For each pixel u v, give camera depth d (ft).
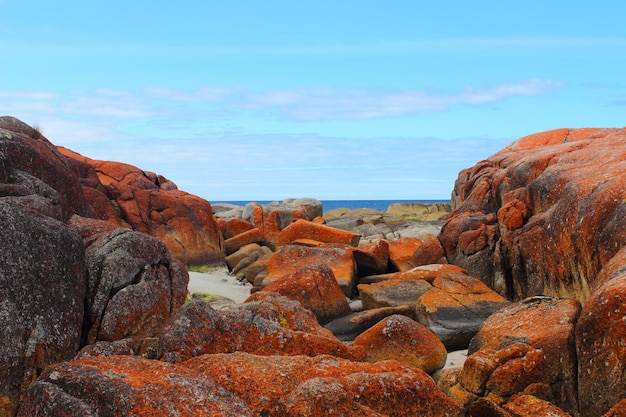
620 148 79.46
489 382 45.19
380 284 78.48
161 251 49.75
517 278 83.71
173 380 30.63
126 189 104.12
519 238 82.64
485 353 46.85
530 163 92.89
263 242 126.72
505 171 99.66
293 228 107.65
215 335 41.55
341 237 106.42
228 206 176.35
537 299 54.85
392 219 178.91
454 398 45.65
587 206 65.05
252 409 32.50
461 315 66.28
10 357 37.58
